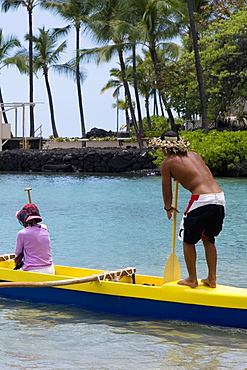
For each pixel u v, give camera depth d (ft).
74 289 25.00
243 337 21.50
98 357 19.58
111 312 24.34
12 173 127.34
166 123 184.85
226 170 110.11
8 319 23.61
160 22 133.69
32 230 26.53
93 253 37.70
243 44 117.50
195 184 22.45
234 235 43.83
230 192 77.87
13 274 26.22
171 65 133.39
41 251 26.45
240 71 119.55
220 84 120.06
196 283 23.29
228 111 129.39
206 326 22.62
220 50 116.57
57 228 48.57
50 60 183.93
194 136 115.03
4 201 69.41
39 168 133.90
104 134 194.59
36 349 20.33
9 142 156.25
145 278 25.77
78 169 130.93
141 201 69.26
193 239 22.65
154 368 18.62
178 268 24.25
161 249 39.19
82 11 172.45
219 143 108.78
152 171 121.19
